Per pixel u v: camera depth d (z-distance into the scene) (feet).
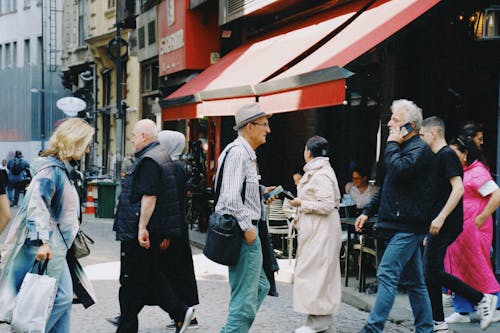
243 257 20.36
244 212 20.04
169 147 25.46
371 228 30.40
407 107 22.49
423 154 22.18
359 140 42.27
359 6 37.27
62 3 134.62
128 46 83.76
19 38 153.38
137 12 77.61
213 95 41.73
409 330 25.30
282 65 37.14
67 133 18.84
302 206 24.11
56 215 18.69
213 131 58.65
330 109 46.21
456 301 25.96
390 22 30.45
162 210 23.29
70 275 19.07
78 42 115.85
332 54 32.09
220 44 60.44
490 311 24.48
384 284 22.61
